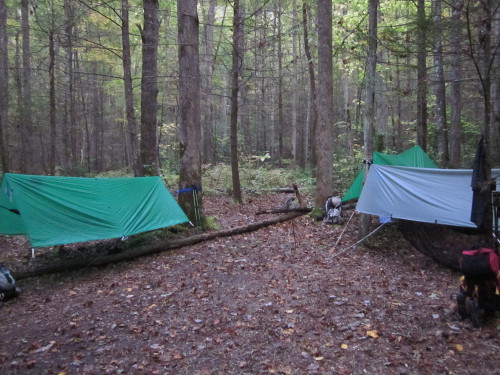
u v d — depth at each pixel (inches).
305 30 610.2
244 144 1095.0
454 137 471.5
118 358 156.0
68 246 324.2
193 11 352.5
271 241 329.1
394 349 149.5
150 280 249.0
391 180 279.1
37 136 999.0
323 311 187.9
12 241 361.1
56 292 238.7
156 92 452.8
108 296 225.3
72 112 836.6
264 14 659.4
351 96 1187.9
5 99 581.9
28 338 178.1
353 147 691.4
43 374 146.9
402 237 310.0
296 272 250.4
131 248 304.0
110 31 594.6
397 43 241.3
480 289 163.0
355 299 201.2
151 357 155.2
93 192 282.2
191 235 339.6
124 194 296.7
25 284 255.0
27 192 255.4
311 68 691.4
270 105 1101.7
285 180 685.3
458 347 146.9
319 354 149.2
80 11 478.9
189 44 352.8
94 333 179.0
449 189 258.8
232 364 146.7
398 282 225.9
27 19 590.2
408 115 1032.8
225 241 332.5
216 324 180.9
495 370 131.4
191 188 357.4
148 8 405.1
